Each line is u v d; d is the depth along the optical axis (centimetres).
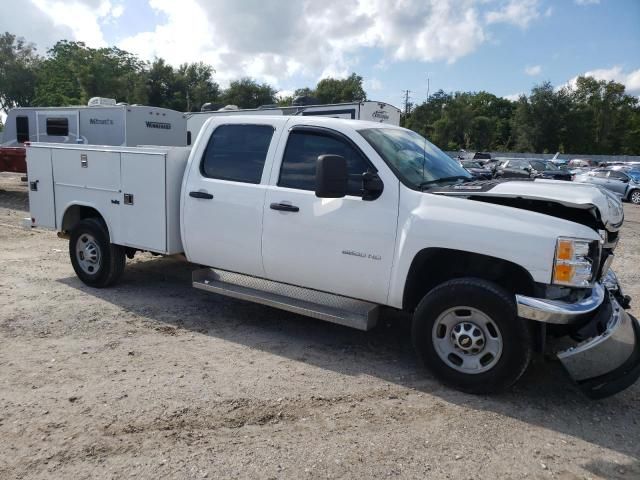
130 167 580
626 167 3244
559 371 453
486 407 391
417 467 316
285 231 480
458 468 317
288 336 522
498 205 403
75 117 1680
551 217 386
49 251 873
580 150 8075
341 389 412
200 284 543
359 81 9569
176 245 571
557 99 7856
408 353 489
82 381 412
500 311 386
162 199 558
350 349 495
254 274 516
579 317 379
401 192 430
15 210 1405
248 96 8312
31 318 546
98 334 511
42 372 425
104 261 636
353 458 323
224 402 385
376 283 441
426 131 8494
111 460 314
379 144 455
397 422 367
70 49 6300
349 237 447
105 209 616
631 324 412
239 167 518
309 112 1527
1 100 6694
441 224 406
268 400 390
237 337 515
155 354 468
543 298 382
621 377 371
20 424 349
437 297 411
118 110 1569
